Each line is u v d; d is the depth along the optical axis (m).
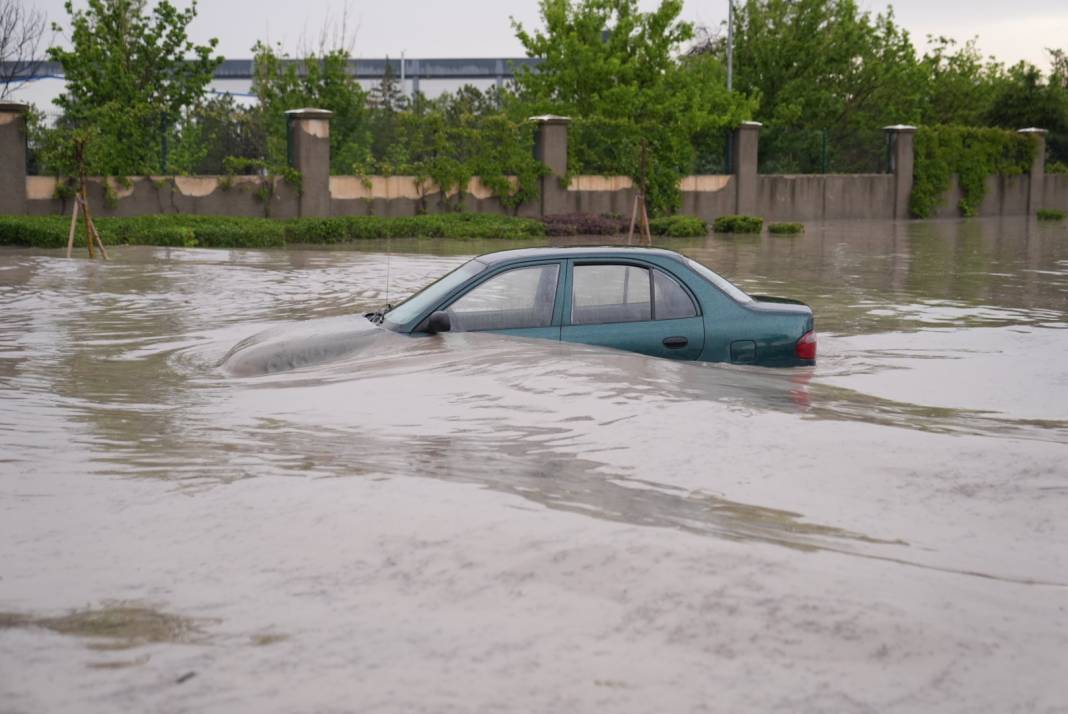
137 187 28.08
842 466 4.41
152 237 23.33
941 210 43.34
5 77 41.09
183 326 10.08
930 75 59.78
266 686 2.33
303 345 7.08
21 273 15.24
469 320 7.07
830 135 49.75
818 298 13.48
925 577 3.05
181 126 31.14
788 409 5.55
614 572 2.99
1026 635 2.66
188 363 7.78
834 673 2.42
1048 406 6.71
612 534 3.30
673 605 2.77
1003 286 15.16
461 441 4.75
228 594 2.88
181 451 4.61
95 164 27.09
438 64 86.75
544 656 2.49
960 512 3.85
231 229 24.09
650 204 36.56
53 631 2.63
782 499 3.94
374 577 2.99
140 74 32.66
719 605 2.77
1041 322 11.09
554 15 40.44
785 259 20.88
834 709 2.26
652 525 3.47
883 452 4.65
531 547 3.19
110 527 3.48
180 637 2.60
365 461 4.37
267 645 2.55
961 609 2.80
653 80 40.41
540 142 34.31
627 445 4.68
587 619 2.69
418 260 18.62
